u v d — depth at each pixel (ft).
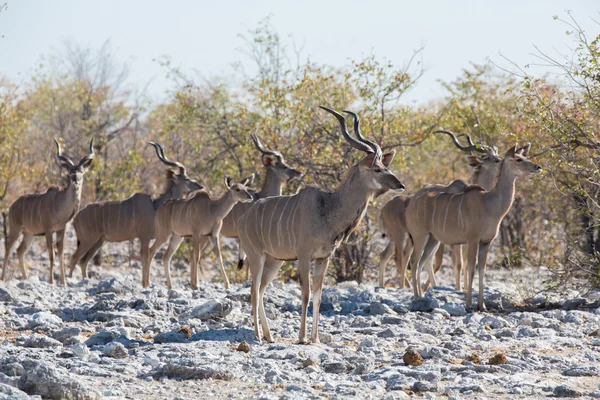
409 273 189.88
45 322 102.53
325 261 90.79
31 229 173.68
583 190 119.24
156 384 70.23
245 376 73.05
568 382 71.10
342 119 91.15
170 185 178.70
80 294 136.05
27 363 73.97
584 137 123.65
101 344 89.61
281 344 88.89
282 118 197.98
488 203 119.03
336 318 109.19
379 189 87.76
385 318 105.91
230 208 159.43
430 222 127.65
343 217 88.43
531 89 128.88
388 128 194.39
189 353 82.12
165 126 237.04
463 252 150.61
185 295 132.46
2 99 232.73
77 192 170.19
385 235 157.69
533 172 116.47
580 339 93.61
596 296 123.03
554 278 122.11
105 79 307.58
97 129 284.82
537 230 210.38
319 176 191.21
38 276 199.62
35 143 281.95
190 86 224.53
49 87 302.45
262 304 93.61
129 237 174.60
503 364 78.54
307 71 202.90
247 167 209.56
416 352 79.46
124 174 245.86
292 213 89.97
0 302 122.52
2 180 222.07
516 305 123.34
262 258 94.22
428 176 232.53
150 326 100.22
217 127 221.05
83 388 64.23
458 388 68.64
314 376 74.28
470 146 154.81
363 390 67.97
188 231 161.38
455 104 209.36
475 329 100.37
